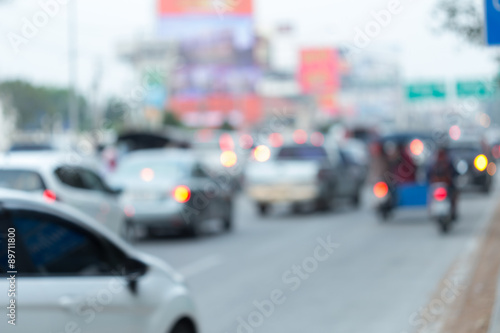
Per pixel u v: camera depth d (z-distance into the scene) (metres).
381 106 152.25
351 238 28.17
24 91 69.06
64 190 20.47
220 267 21.94
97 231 8.98
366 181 56.50
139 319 8.95
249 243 27.77
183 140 63.00
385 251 24.36
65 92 78.31
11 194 8.26
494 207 37.97
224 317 15.30
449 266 20.69
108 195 22.97
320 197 38.56
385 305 16.20
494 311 13.91
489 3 16.69
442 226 27.69
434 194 27.75
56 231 8.47
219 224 34.88
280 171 38.84
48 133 72.75
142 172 28.89
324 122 162.88
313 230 31.61
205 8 134.88
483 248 23.55
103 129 70.56
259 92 141.00
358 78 150.12
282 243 27.48
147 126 118.12
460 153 45.59
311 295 17.53
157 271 9.58
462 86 69.94
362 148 66.44
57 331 7.86
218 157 57.06
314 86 126.50
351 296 17.30
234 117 142.88
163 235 31.14
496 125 70.12
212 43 136.25
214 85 137.75
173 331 9.59
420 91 81.06
